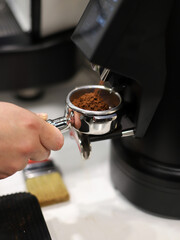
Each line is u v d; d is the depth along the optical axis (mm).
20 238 543
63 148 774
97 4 483
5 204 596
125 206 642
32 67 816
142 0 438
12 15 961
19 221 568
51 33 821
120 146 631
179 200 581
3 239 541
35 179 672
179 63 500
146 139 575
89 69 1003
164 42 475
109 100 554
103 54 455
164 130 552
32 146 496
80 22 500
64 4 766
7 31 850
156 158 584
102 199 655
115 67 468
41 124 502
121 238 585
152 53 474
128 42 458
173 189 573
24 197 611
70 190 672
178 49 491
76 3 781
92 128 507
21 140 489
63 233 592
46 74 838
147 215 625
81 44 477
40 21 770
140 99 512
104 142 797
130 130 540
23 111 498
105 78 511
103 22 454
